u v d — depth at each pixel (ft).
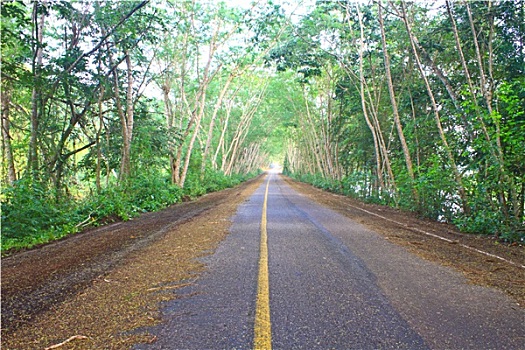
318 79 108.68
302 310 13.08
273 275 17.49
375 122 69.26
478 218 32.53
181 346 10.42
